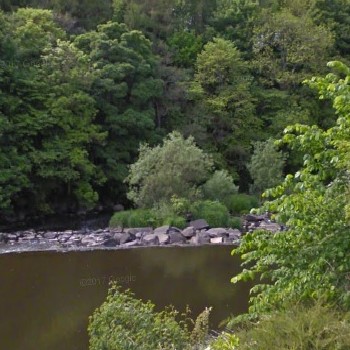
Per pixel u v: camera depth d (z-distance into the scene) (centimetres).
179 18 3966
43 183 2614
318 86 584
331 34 3666
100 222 2497
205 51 3409
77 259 1667
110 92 2900
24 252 1775
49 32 2969
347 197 523
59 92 2647
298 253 555
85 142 2727
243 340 404
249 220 2392
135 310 673
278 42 3534
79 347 957
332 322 379
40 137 2628
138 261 1641
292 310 414
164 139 2622
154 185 2284
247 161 3219
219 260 1639
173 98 3156
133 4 3738
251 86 3475
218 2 4138
